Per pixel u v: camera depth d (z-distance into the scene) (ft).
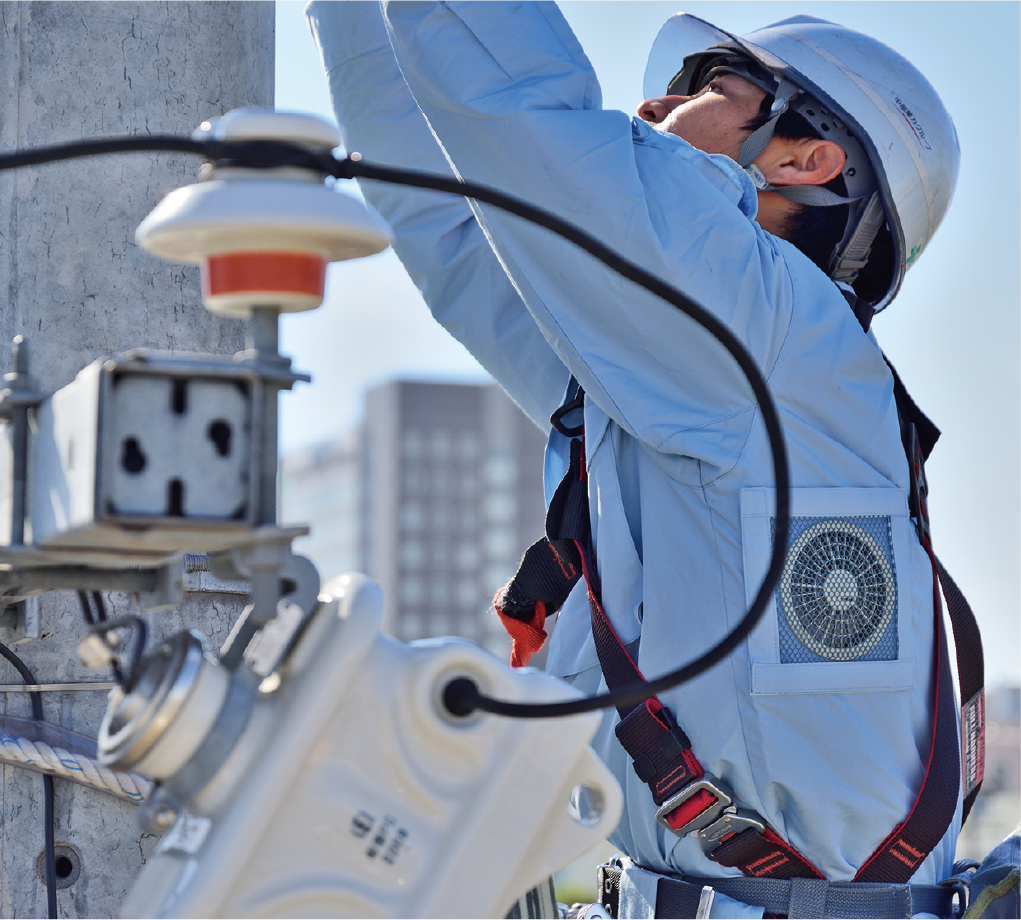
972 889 5.94
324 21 8.05
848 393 6.17
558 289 6.07
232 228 3.17
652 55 8.18
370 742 3.49
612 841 6.39
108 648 3.58
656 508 6.06
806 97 7.08
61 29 6.49
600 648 5.98
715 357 5.85
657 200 5.91
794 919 5.62
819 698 5.78
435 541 170.40
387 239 3.34
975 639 6.53
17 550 3.64
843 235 7.27
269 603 3.41
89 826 6.12
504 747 3.58
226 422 3.13
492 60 6.07
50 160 3.17
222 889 3.27
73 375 6.33
